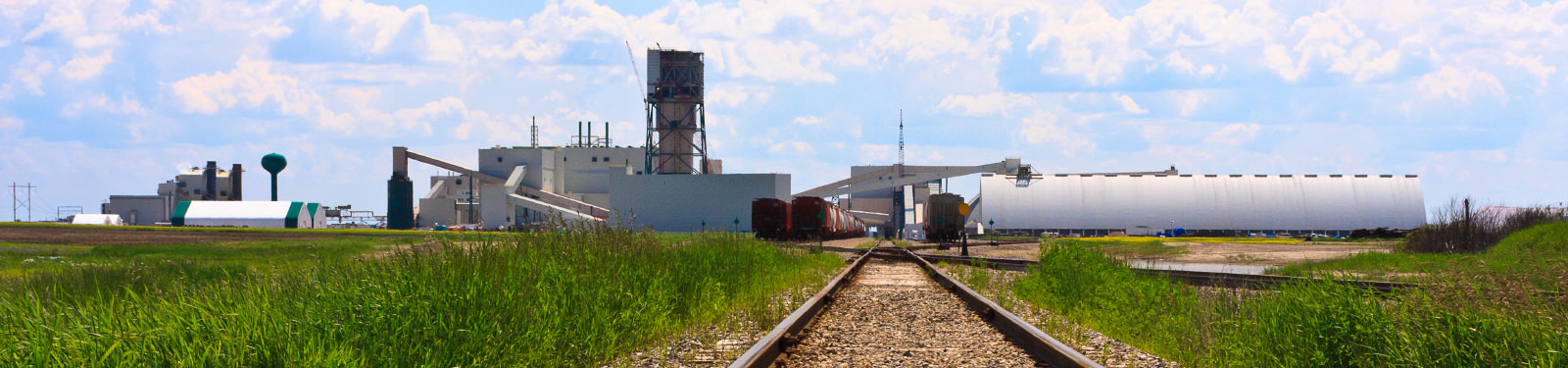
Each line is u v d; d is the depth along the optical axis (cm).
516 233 1103
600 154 16375
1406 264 2648
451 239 984
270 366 547
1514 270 1172
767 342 738
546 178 15638
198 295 701
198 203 13638
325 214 16275
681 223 10344
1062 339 891
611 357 764
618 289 909
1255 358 787
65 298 891
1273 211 12431
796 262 2145
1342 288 836
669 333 904
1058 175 13088
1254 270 2923
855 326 1006
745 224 10212
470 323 682
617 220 1320
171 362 523
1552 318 736
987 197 12631
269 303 676
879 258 3278
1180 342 931
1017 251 4716
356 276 803
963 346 836
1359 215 12419
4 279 1294
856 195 16675
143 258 2669
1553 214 3450
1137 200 12500
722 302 1128
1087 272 1490
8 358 512
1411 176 13025
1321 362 731
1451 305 827
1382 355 701
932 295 1444
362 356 587
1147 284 1335
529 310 757
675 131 13150
